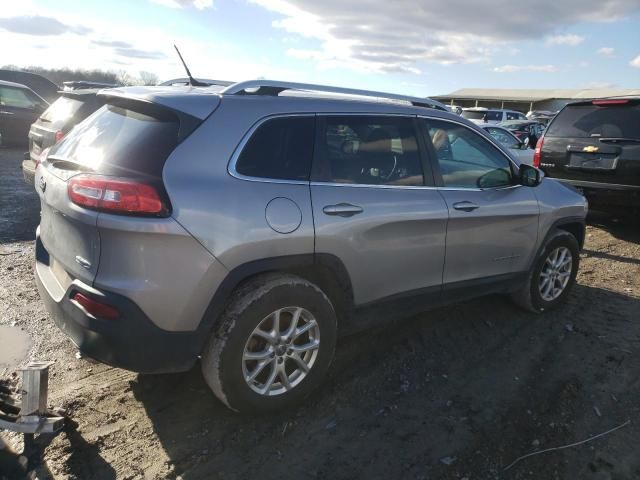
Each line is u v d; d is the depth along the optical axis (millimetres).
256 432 2883
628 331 4312
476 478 2613
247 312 2740
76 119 7039
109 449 2688
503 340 4078
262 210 2760
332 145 3150
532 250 4332
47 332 3902
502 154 4160
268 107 2953
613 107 7027
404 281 3490
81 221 2564
